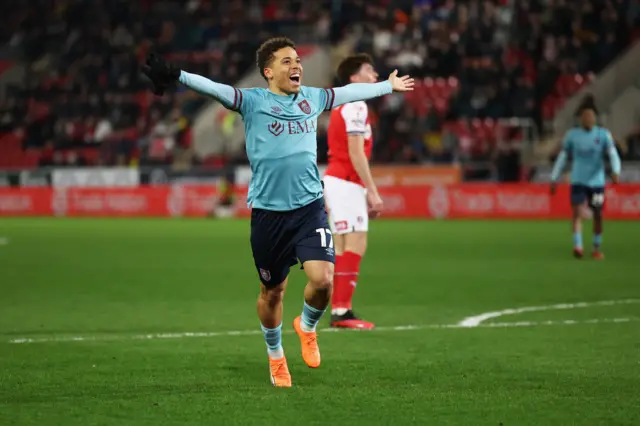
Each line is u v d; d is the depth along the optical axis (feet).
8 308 120.78
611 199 318.65
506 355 85.56
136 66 439.63
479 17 412.57
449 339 95.09
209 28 449.48
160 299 130.00
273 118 69.82
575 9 405.59
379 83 75.25
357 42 409.28
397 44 415.23
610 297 130.21
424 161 362.74
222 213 356.18
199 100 418.92
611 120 354.33
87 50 453.17
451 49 400.47
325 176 106.32
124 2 464.65
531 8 409.90
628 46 392.47
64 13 465.47
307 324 76.69
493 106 377.30
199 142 400.06
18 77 451.53
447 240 236.43
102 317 112.57
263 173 70.23
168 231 277.85
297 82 70.33
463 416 62.03
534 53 397.39
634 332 98.99
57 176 374.22
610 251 204.95
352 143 101.55
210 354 86.74
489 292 136.36
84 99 433.07
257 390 70.64
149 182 370.12
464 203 332.60
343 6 440.86
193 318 111.55
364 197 105.19
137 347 90.63
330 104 72.79
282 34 437.17
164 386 72.28
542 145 353.92
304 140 70.69
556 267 172.55
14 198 375.45
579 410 63.62
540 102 377.09
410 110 381.19
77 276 160.04
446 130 368.48
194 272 166.91
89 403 66.13
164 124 411.54
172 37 451.12
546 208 323.78
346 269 104.42
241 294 135.64
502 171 342.85
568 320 108.27
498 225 295.07
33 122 419.95
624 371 77.66
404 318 111.24
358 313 115.75
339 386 72.18
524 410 63.67
